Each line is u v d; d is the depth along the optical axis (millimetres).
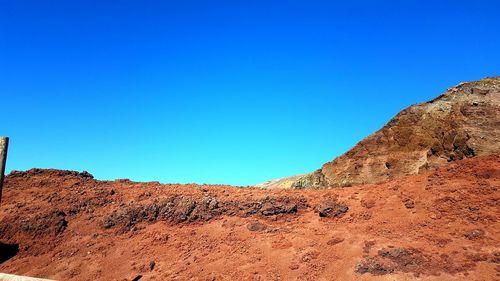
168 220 34688
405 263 23797
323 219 32000
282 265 26453
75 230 34031
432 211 28625
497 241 23812
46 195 38656
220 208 35281
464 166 32062
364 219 30609
